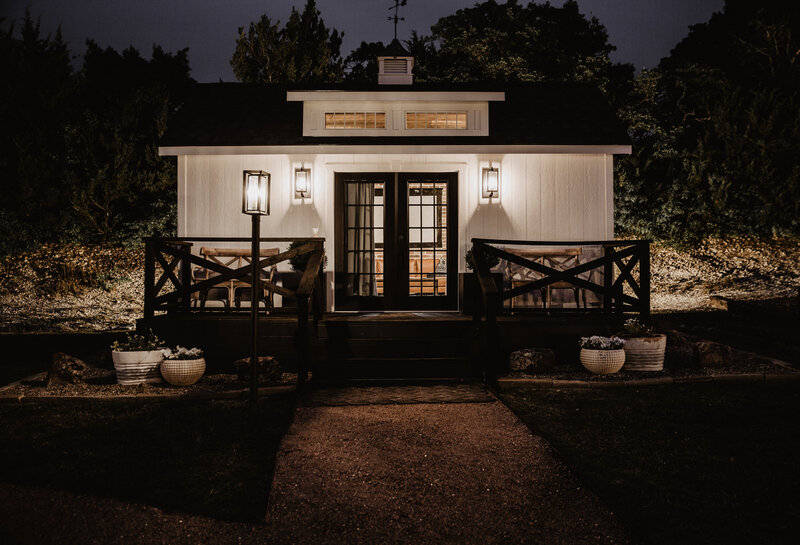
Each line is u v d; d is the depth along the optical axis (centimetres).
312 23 2102
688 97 2075
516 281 971
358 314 966
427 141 1008
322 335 824
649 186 1905
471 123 1038
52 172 1752
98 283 1730
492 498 426
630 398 658
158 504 414
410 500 424
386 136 1034
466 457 497
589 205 1024
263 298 949
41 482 445
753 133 1822
